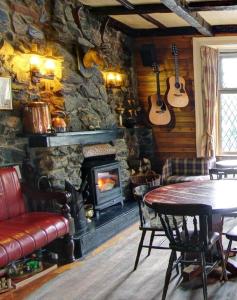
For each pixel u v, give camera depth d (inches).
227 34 239.3
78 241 154.5
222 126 257.1
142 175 233.5
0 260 114.3
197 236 115.3
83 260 152.5
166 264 143.9
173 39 251.3
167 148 259.1
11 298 122.1
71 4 189.8
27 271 137.6
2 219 141.6
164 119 253.9
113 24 229.5
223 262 126.3
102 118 213.6
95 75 208.4
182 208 109.9
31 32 164.2
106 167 198.2
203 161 241.0
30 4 165.0
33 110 159.9
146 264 144.8
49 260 152.0
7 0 153.7
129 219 200.4
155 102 255.1
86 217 178.9
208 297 115.6
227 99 254.7
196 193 136.3
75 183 182.1
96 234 167.2
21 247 121.8
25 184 154.9
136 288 125.1
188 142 254.4
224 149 257.9
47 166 165.5
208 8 182.5
